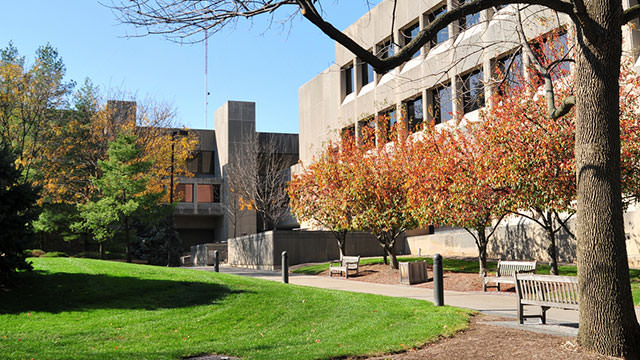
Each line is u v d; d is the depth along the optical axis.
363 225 21.38
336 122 38.12
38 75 33.84
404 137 22.62
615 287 6.52
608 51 6.70
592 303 6.61
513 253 24.16
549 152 14.86
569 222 21.36
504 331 8.35
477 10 6.27
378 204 20.92
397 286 17.97
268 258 28.73
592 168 6.74
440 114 27.80
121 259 40.00
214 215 58.38
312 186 24.36
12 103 32.81
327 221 23.56
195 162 59.44
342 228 22.92
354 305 11.59
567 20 16.55
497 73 18.67
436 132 20.06
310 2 5.51
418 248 31.14
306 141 43.00
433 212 17.66
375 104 28.33
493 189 16.19
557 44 17.94
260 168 50.31
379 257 29.19
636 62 18.25
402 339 8.06
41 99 33.50
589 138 6.79
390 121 32.00
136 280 13.88
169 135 41.78
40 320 9.83
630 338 6.42
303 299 12.37
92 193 35.69
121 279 13.91
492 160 16.02
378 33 33.16
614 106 6.75
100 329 9.31
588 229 6.73
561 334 7.88
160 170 39.47
